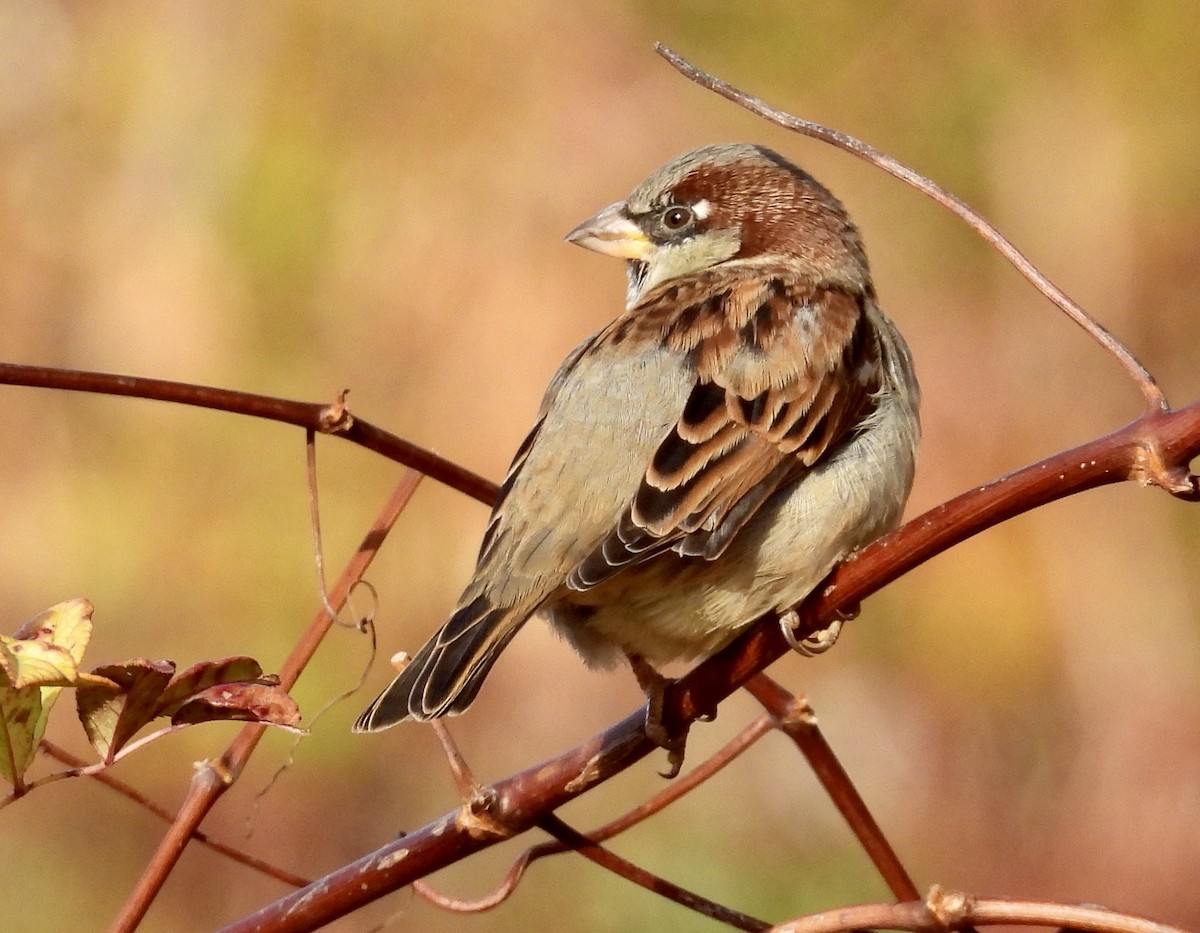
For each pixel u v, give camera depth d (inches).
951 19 542.0
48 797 486.0
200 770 197.6
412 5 527.5
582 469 239.8
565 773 199.8
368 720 219.3
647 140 525.3
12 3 539.5
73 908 475.5
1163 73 537.6
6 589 487.5
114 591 484.4
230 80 530.3
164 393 194.1
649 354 248.1
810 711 222.7
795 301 259.6
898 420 255.1
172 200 524.4
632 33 535.2
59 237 522.9
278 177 516.1
